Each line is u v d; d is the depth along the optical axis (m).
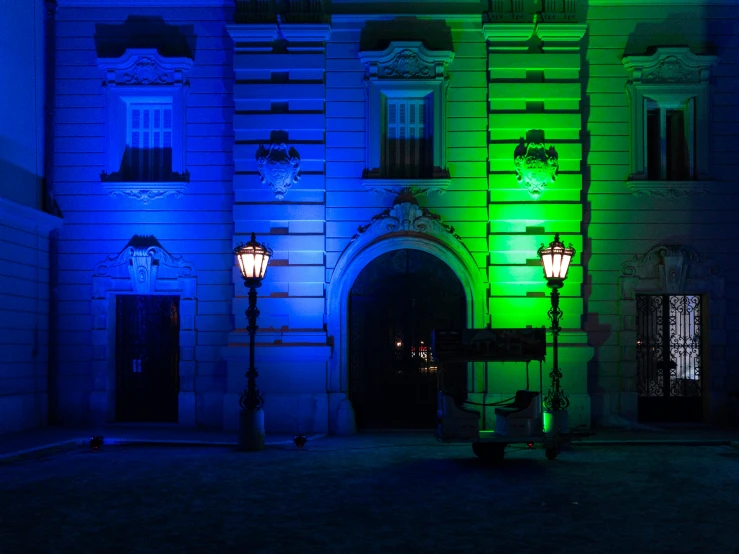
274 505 9.49
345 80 17.70
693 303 18.31
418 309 17.80
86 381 18.06
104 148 18.12
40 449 13.98
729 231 17.94
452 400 13.06
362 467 12.41
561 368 17.11
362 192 17.55
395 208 17.36
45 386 17.94
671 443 15.30
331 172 17.56
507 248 17.30
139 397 18.42
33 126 17.61
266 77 17.66
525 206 17.31
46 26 18.20
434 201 17.55
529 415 13.20
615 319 17.72
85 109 18.19
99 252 18.06
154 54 18.03
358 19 17.66
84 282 18.08
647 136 18.16
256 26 17.47
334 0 17.66
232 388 17.19
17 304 16.75
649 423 17.92
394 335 17.81
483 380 17.12
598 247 17.80
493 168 17.38
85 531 8.25
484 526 8.39
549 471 11.98
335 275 17.42
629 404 17.56
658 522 8.57
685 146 18.05
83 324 18.08
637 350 18.23
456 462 12.93
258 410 14.75
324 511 9.14
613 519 8.71
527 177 17.28
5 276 16.25
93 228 18.08
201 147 18.08
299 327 17.33
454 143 17.59
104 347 17.98
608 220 17.81
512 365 17.11
